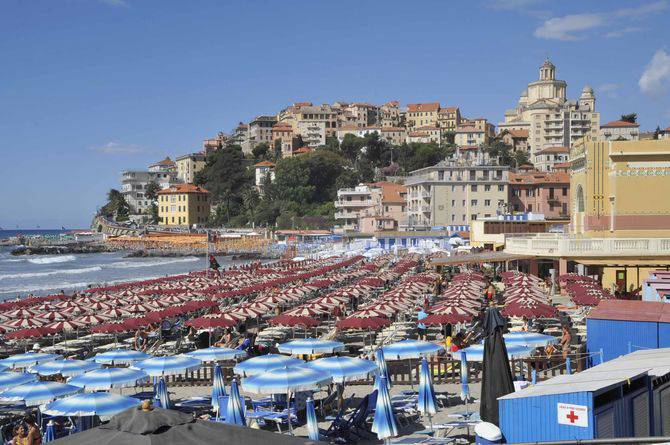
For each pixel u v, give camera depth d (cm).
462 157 15862
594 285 4359
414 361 2916
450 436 1906
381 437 1741
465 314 3491
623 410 1315
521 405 1318
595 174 5878
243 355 2775
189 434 775
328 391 2512
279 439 784
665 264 5144
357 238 15338
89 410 1734
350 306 5147
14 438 1834
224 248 19275
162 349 3669
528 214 10069
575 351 2875
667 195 5716
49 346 3984
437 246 10838
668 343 2083
